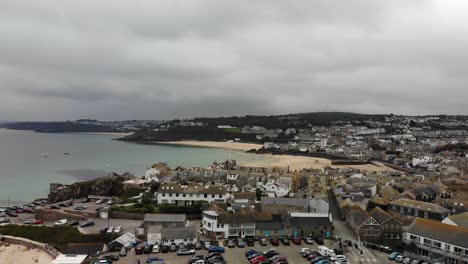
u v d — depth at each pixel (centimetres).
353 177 19100
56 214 12169
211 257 8125
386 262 8281
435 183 16762
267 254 8412
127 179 18362
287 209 11800
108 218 11881
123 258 8325
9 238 10081
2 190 18888
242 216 10281
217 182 17112
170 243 9269
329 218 10619
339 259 8125
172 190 13250
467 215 9994
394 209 12431
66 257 8119
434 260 8319
